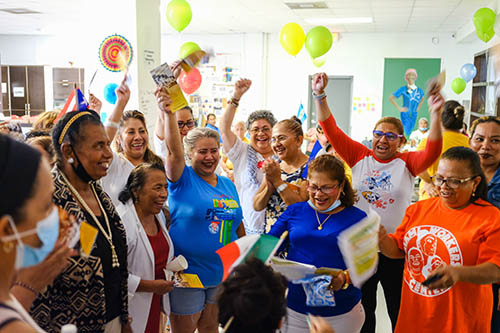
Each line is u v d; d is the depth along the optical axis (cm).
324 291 180
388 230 271
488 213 172
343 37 1173
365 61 1170
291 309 193
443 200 178
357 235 169
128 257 197
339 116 1213
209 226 229
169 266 207
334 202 193
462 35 1007
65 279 145
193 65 230
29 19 995
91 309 151
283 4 802
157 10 628
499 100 762
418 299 183
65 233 109
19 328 76
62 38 1262
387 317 354
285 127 255
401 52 1147
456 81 802
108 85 556
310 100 1222
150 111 624
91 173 160
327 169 187
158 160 298
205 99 1190
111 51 595
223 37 1235
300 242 194
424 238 181
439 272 158
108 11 595
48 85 1266
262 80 1225
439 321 177
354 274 165
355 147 289
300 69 1212
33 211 77
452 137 333
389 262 268
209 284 229
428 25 1011
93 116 165
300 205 203
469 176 171
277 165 232
